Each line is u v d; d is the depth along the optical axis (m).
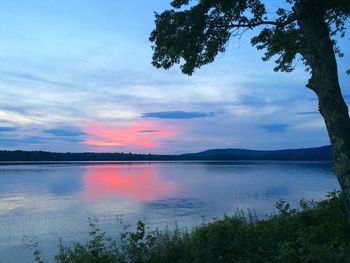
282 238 8.44
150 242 8.80
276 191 52.81
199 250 8.12
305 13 8.46
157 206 37.47
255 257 7.53
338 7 9.24
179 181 83.81
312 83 8.41
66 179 94.88
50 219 29.86
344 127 7.99
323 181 75.25
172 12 9.92
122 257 8.62
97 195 52.16
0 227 26.09
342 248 6.65
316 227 8.30
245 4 9.67
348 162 7.82
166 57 10.65
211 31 10.18
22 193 56.44
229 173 122.94
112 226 24.50
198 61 10.73
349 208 7.86
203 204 38.38
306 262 6.54
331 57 8.27
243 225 10.18
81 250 8.67
